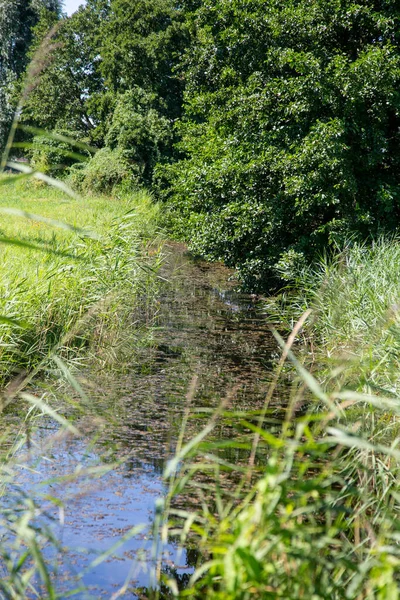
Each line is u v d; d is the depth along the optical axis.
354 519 3.80
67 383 7.19
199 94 17.27
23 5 50.97
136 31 34.44
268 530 2.33
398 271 9.09
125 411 6.36
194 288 14.88
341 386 5.90
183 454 2.74
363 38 13.62
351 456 4.89
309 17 13.04
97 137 36.31
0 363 7.20
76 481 4.59
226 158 14.10
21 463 4.85
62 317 8.34
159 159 29.97
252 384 7.62
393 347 5.95
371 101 12.75
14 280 7.87
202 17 15.60
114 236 9.98
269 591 2.24
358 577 2.43
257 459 5.18
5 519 3.88
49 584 2.60
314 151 12.25
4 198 28.81
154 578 3.48
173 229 19.17
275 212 13.09
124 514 4.20
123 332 9.60
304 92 12.53
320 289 10.35
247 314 12.23
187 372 8.08
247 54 14.14
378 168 13.74
